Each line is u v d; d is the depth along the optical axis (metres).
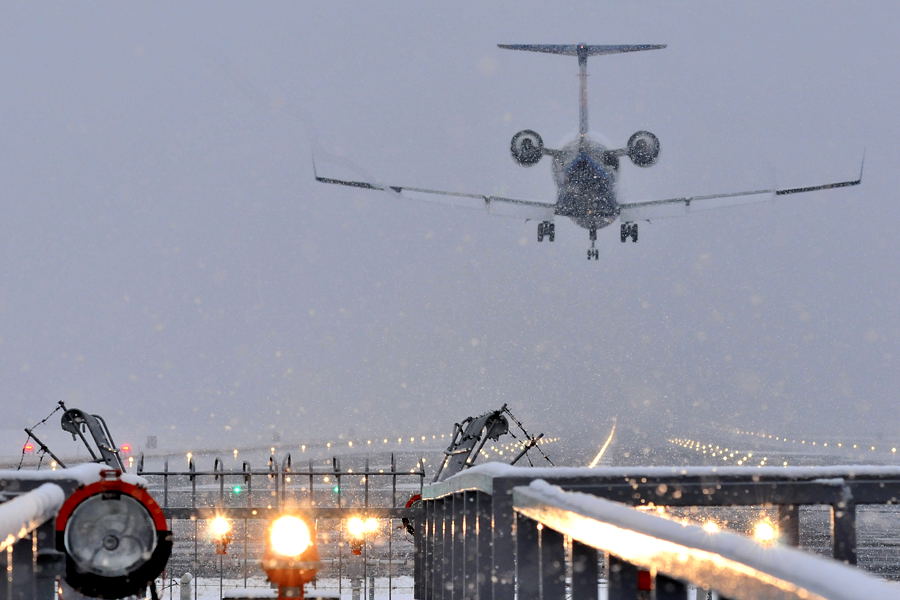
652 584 17.56
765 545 13.57
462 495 43.53
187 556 105.50
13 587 29.31
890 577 77.38
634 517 18.53
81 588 27.16
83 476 33.97
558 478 32.25
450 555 49.72
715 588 14.36
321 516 73.75
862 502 32.94
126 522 27.11
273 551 18.47
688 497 32.28
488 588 36.56
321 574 88.56
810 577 11.88
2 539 20.98
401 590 78.00
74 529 27.06
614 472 32.31
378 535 124.12
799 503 32.69
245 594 24.50
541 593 27.27
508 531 32.06
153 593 44.25
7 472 33.38
